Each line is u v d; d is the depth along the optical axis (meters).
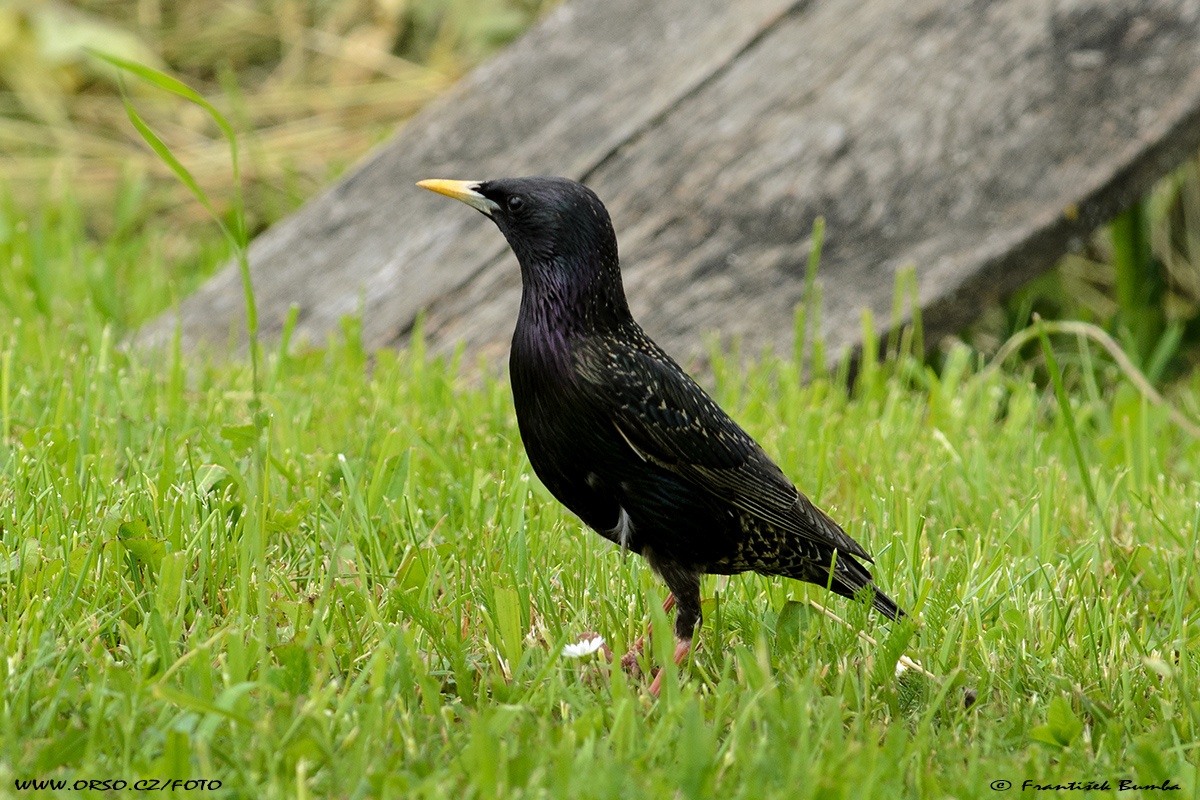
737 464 7.09
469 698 6.30
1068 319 14.57
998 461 10.19
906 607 7.63
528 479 8.68
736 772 5.47
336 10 20.52
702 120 13.63
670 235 12.98
